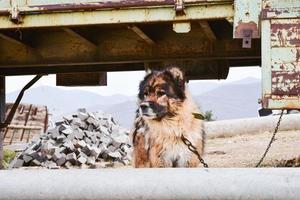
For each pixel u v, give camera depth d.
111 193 4.71
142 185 4.70
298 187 4.56
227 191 4.62
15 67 6.50
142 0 5.47
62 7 5.56
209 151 9.23
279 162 7.81
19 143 17.50
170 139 5.72
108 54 6.19
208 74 6.37
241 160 8.22
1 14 5.64
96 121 11.83
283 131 11.14
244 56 6.00
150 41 6.02
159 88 5.70
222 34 6.02
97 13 5.55
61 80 6.90
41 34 6.28
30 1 5.60
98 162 10.96
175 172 4.73
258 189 4.59
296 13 5.19
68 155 10.59
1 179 4.84
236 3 5.32
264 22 5.22
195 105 5.83
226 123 11.73
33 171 4.89
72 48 6.25
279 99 5.16
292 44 5.18
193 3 5.41
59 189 4.76
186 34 6.07
